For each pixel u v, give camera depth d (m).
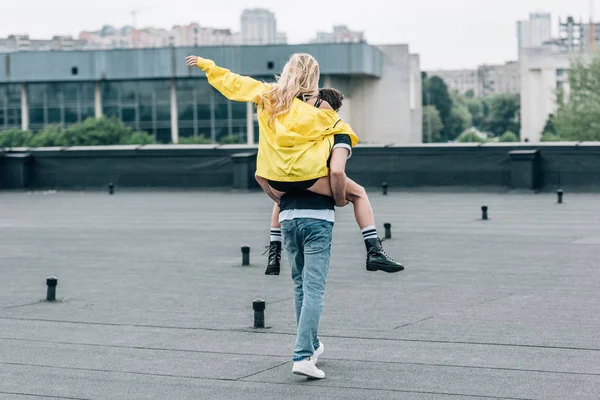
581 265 12.69
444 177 28.62
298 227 6.50
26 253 15.03
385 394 6.25
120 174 32.09
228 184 31.08
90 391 6.48
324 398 6.19
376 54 110.94
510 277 11.65
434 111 171.25
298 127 6.34
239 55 97.88
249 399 6.21
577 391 6.24
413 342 7.86
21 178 32.72
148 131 100.94
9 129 101.94
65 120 101.31
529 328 8.38
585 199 24.77
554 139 96.81
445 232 17.31
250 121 100.12
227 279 11.85
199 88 100.38
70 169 32.66
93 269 13.02
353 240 16.19
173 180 31.58
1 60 101.06
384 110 116.31
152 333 8.45
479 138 188.25
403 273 12.09
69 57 100.44
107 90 101.06
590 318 8.83
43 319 9.24
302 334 6.57
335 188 6.39
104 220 21.20
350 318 8.98
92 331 8.59
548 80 185.75
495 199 25.41
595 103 80.69
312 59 6.54
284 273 12.30
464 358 7.24
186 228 19.03
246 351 7.65
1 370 7.11
